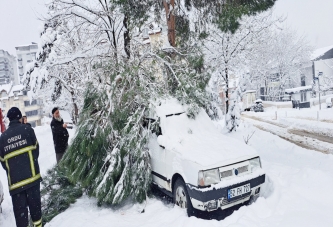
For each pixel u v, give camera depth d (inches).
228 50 519.5
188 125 215.9
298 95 1101.1
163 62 248.2
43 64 316.2
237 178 166.2
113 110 203.0
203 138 203.0
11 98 2065.7
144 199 194.9
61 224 168.7
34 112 2133.4
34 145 154.3
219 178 162.2
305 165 272.2
